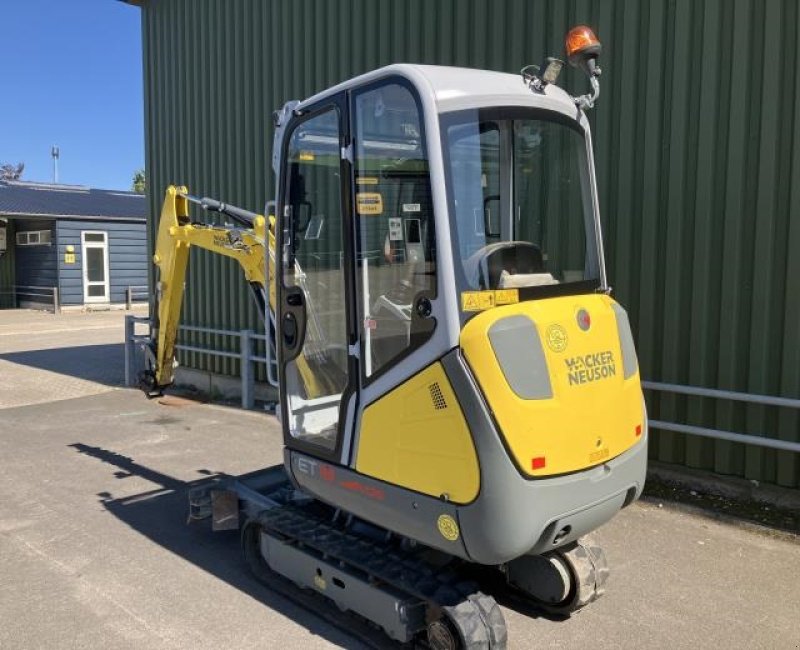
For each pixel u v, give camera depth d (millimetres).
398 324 3279
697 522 5215
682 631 3771
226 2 9555
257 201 9375
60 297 22719
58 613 4000
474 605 3221
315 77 8469
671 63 5629
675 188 5660
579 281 3574
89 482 6312
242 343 9289
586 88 6078
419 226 3152
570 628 3803
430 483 3119
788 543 4840
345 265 3492
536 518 2971
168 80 10688
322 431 3875
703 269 5570
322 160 3799
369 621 3768
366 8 7828
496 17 6629
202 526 5254
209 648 3641
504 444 2906
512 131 3410
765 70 5184
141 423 8578
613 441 3309
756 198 5297
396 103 3264
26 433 8086
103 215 23281
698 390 5480
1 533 5145
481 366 2924
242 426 8406
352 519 3979
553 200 3617
